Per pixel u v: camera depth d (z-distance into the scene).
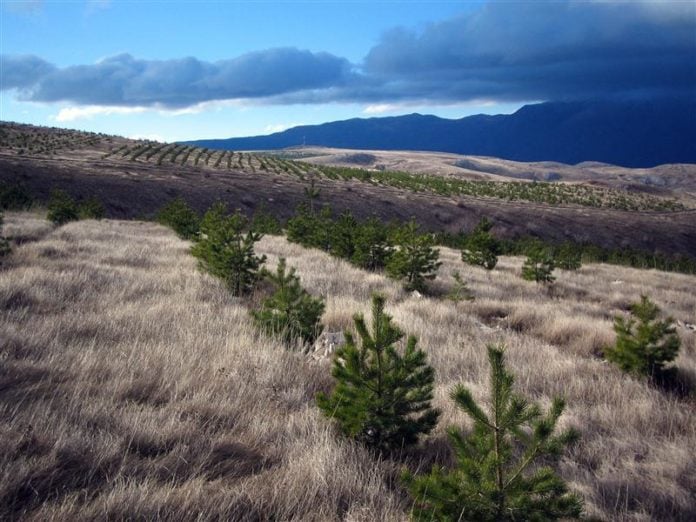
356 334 7.48
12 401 4.46
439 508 3.07
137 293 9.47
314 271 13.91
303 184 70.06
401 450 4.43
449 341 8.00
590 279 19.70
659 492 4.04
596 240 67.75
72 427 4.07
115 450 3.79
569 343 9.39
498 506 3.05
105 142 99.19
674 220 87.00
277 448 4.21
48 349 5.99
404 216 63.19
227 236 11.05
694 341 10.12
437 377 6.43
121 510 3.14
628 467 4.44
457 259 22.41
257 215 33.72
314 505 3.44
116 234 19.23
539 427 3.15
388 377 4.41
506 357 7.55
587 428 5.19
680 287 20.27
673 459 4.62
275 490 3.46
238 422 4.64
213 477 3.76
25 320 7.04
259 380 5.64
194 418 4.60
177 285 10.30
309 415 4.88
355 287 12.12
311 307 7.77
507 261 24.84
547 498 3.16
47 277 9.64
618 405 5.99
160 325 7.39
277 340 7.22
